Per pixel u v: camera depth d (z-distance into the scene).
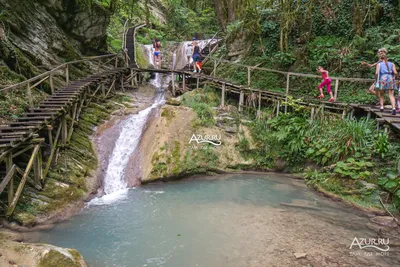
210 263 4.83
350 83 10.58
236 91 11.22
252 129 9.86
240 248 5.23
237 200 7.35
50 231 5.91
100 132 10.06
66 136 8.40
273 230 5.80
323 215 6.41
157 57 18.36
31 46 11.04
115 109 11.74
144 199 7.55
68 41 13.48
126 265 4.83
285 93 10.53
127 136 10.02
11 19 10.38
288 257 4.88
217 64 14.04
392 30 11.20
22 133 6.32
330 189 7.37
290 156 9.15
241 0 14.00
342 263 4.68
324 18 12.58
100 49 16.20
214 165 9.20
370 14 11.43
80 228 6.05
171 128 9.47
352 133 7.90
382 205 6.38
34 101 8.84
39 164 6.68
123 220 6.40
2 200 6.03
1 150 5.66
